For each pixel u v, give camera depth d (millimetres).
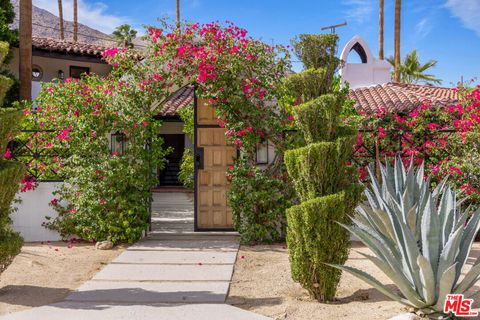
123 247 7938
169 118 16203
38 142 8734
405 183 5105
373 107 13953
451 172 8148
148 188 8547
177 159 20312
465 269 6367
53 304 4977
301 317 4555
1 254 5293
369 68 17672
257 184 8195
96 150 8281
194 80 8297
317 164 5004
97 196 8125
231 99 8188
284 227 8297
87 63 19312
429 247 4297
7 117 5195
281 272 6344
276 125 8133
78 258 7156
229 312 4727
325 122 5207
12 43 16984
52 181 8422
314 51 5566
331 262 5008
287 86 5625
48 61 18609
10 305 4957
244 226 8227
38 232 8414
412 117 8852
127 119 8320
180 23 8375
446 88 17625
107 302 5066
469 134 8258
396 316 4379
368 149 8758
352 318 4465
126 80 8438
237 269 6555
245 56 8141
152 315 4637
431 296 4184
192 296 5273
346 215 5070
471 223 4512
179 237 8672
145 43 8672
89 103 8281
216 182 9148
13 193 5355
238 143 8258
